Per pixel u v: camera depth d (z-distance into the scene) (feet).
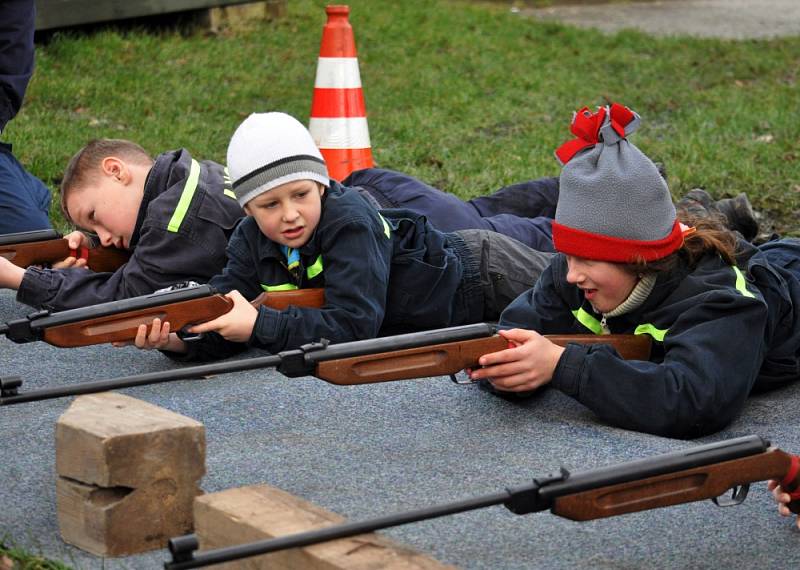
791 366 15.67
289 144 16.30
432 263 17.79
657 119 41.16
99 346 18.43
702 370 14.02
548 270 16.15
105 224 18.85
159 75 42.14
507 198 22.27
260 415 14.84
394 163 33.76
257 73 44.24
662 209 14.28
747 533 11.65
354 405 15.24
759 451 10.85
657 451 13.57
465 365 13.91
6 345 18.44
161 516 11.23
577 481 10.13
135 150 19.11
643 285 14.64
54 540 11.58
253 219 17.46
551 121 40.47
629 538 11.48
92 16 44.93
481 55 50.55
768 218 29.04
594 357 14.20
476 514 11.94
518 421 14.70
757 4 70.95
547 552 11.15
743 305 14.28
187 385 16.29
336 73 28.78
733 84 47.29
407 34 53.21
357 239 16.60
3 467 13.24
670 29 61.67
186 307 15.16
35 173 30.40
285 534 9.71
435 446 13.82
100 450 10.84
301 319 15.92
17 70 23.76
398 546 9.59
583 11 67.41
